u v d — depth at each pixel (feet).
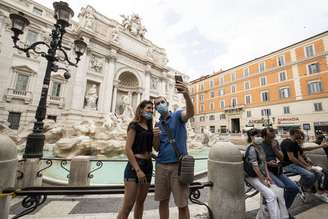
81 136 43.50
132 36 103.81
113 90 91.20
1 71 60.90
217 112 143.64
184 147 8.71
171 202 15.62
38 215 12.21
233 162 9.84
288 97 100.48
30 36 68.54
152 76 117.19
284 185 12.01
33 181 16.78
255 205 14.25
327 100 85.97
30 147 17.37
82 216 11.87
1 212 7.07
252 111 117.39
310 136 88.38
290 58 101.71
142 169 8.27
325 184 15.42
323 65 88.53
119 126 58.54
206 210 13.12
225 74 139.85
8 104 61.52
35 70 68.13
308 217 11.76
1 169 7.27
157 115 74.28
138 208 8.61
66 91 75.20
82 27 77.92
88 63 81.15
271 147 13.92
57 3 22.61
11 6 64.64
